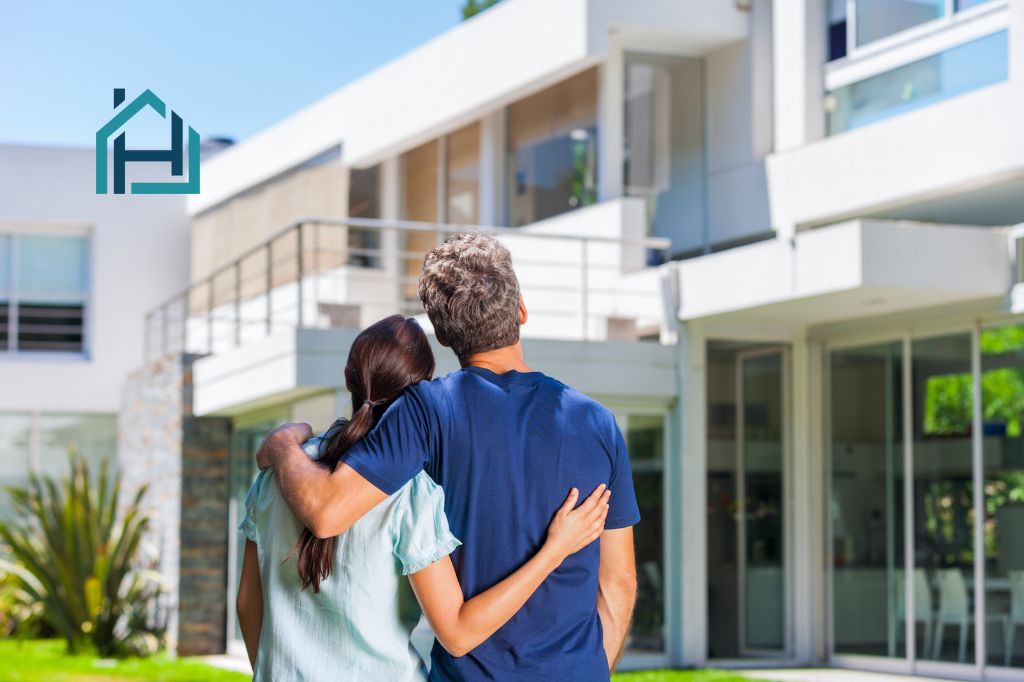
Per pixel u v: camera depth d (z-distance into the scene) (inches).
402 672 97.7
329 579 96.7
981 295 375.9
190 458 535.2
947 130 410.3
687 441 437.1
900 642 416.2
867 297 382.9
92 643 522.0
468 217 577.9
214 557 535.5
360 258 639.1
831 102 469.7
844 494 439.5
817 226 471.2
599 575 100.6
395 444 94.7
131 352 803.4
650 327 458.9
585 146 514.3
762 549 446.3
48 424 792.3
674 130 525.3
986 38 408.2
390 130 604.4
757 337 446.0
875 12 452.4
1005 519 381.4
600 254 486.3
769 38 502.0
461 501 95.2
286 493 96.0
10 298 796.6
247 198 741.9
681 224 520.1
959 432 397.4
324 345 420.5
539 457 95.7
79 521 525.0
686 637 431.5
